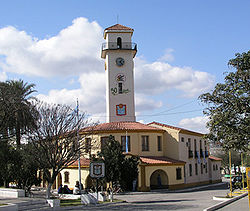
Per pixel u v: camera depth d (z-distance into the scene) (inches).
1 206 745.6
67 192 1348.4
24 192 1066.7
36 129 1218.0
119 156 1192.8
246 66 814.5
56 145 1211.9
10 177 1192.8
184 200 1157.1
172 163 1659.7
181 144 1845.5
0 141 1213.1
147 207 934.4
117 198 1274.6
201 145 2183.8
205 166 2191.2
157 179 1695.4
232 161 3405.5
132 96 1963.6
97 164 1075.3
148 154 1748.3
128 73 1985.7
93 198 1037.8
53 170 1165.1
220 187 1892.2
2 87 1318.9
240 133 822.5
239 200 1121.4
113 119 1927.9
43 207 885.2
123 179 1171.9
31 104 1328.7
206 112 882.8
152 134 1775.3
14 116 1322.6
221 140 874.8
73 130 1307.8
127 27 2070.6
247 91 803.4
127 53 2006.6
